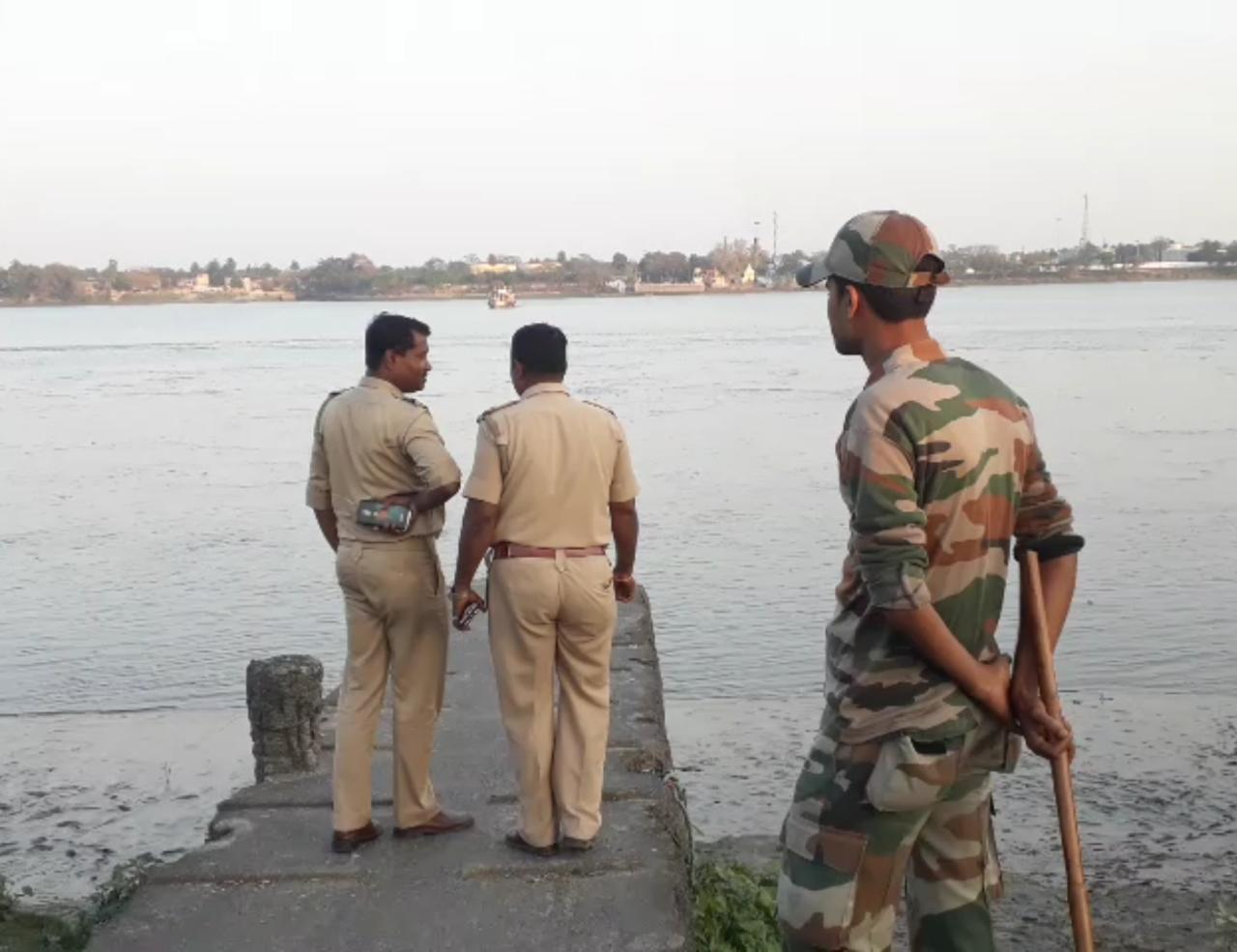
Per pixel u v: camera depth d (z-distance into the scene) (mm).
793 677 14484
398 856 5199
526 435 4852
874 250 3270
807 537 22328
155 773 12047
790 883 3332
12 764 12281
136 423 44781
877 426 3143
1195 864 9602
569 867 5047
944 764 3174
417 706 5262
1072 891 3174
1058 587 3309
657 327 131125
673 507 25547
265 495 28516
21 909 8609
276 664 6293
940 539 3156
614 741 6621
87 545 23062
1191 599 17359
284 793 5934
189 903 4887
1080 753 11977
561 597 4898
